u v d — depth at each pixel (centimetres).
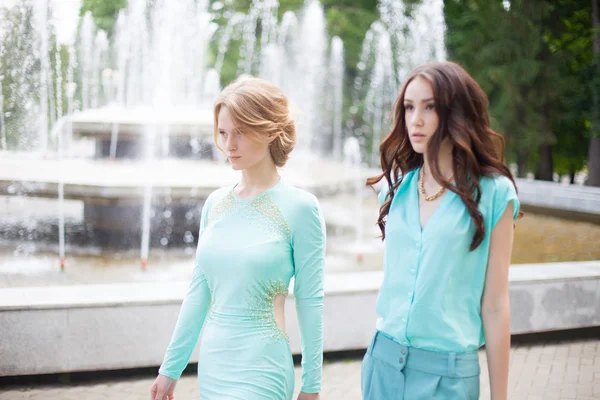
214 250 215
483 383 447
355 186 908
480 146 190
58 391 414
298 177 841
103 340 425
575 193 1197
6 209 986
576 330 557
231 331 209
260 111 208
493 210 190
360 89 2278
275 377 208
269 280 211
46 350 417
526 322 522
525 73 1848
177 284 471
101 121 852
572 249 898
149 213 790
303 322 214
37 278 641
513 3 1912
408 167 209
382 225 217
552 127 1983
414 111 194
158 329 433
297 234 213
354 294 473
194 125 848
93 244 790
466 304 193
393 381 198
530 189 1299
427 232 194
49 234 827
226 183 755
